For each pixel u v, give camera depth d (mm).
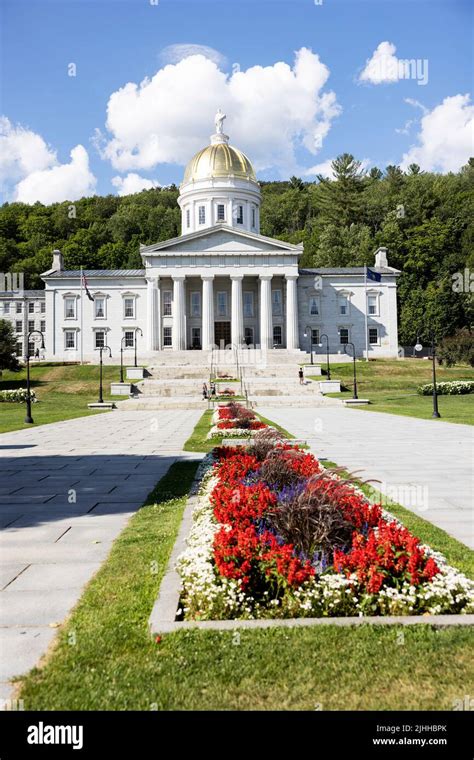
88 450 17797
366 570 5371
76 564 6711
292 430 23141
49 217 123625
